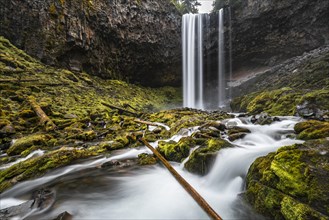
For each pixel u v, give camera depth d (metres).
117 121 11.59
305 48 24.67
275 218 2.76
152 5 25.81
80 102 14.59
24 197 4.21
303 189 2.61
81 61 20.84
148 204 3.71
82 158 6.21
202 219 3.18
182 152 5.66
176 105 27.25
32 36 17.52
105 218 3.34
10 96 11.48
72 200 3.88
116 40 23.39
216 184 4.32
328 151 3.00
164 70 29.36
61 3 18.45
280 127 7.48
